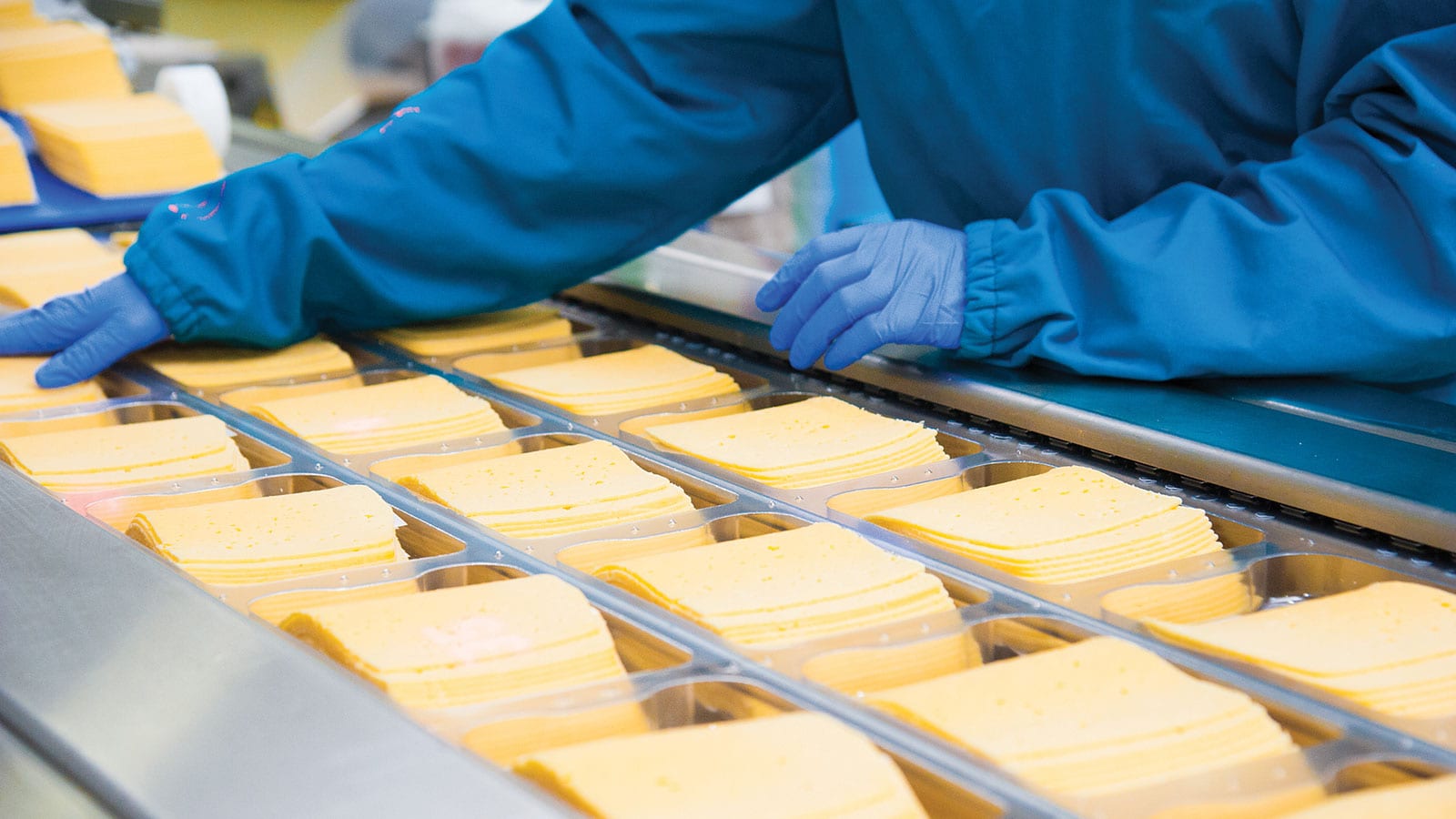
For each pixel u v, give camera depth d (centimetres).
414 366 154
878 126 165
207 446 122
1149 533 101
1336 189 129
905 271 140
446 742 62
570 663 83
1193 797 68
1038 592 94
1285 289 125
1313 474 104
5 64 243
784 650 84
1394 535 99
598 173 155
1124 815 66
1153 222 135
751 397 142
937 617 90
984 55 151
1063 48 148
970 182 162
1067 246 138
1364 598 91
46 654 70
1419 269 125
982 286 136
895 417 135
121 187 216
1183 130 147
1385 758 71
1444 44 123
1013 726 74
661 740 71
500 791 57
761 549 100
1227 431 115
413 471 124
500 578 98
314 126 290
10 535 87
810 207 271
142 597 77
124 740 62
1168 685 78
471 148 153
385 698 68
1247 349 124
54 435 124
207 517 105
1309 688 79
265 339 153
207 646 71
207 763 60
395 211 154
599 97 154
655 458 123
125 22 297
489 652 82
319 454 123
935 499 113
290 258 150
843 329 140
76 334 150
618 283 173
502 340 162
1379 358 123
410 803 56
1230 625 88
